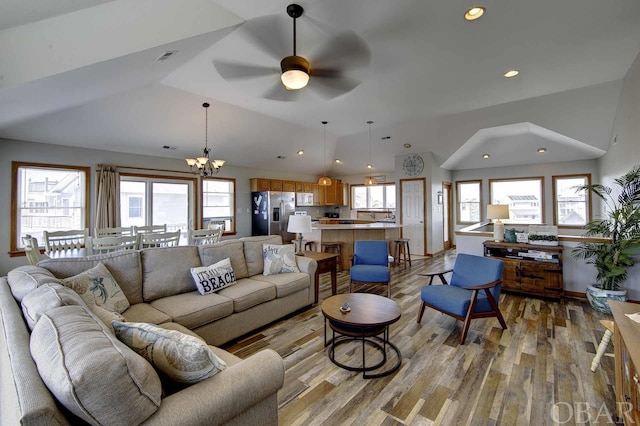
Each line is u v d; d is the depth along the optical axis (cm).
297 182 888
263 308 300
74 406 84
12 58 201
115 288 230
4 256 439
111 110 454
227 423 119
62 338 102
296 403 196
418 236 757
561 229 720
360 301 267
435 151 723
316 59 300
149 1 237
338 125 641
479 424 176
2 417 97
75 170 509
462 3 235
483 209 838
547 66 359
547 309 359
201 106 504
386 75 374
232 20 254
